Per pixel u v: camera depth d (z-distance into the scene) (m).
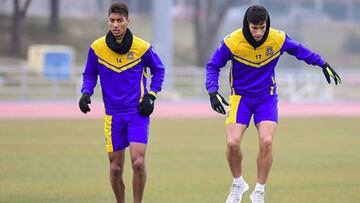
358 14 183.62
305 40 172.00
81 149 52.31
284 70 127.94
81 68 118.56
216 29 152.25
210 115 83.81
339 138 60.41
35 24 161.50
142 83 26.97
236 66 28.11
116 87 26.66
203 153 50.47
